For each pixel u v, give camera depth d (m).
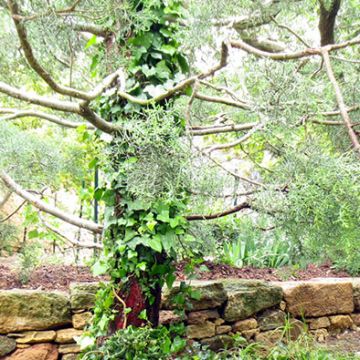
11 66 2.90
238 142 2.21
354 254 1.79
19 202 4.27
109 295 2.36
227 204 2.28
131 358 2.26
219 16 2.30
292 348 2.97
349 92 2.49
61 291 2.79
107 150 2.31
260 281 3.35
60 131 3.89
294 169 1.83
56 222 4.04
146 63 2.39
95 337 2.39
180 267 3.39
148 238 2.29
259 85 1.83
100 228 2.70
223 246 3.77
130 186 2.10
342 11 3.39
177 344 2.62
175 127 2.11
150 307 2.45
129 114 2.34
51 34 1.75
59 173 3.39
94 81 3.31
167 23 2.41
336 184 1.62
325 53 1.84
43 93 3.86
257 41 3.24
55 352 2.62
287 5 2.79
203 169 2.02
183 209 2.33
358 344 3.42
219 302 3.08
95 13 1.90
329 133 2.59
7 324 2.51
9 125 2.99
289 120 1.80
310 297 3.50
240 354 2.83
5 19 2.39
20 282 2.90
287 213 1.89
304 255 2.20
